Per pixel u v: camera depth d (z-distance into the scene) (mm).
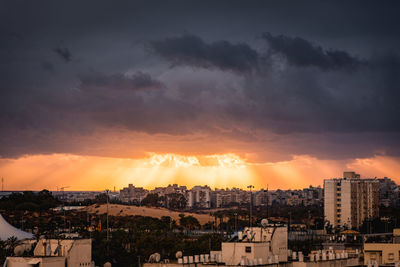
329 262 115188
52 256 99375
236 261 105875
